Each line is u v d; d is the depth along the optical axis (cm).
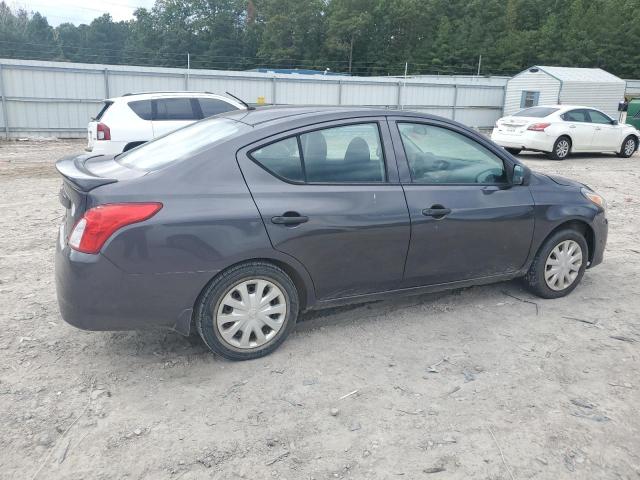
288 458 281
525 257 465
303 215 364
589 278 552
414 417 316
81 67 2070
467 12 8712
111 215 322
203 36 8725
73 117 2092
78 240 325
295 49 8244
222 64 8581
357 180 391
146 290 333
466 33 8294
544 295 486
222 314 359
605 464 280
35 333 411
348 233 380
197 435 297
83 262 322
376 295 411
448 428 306
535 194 461
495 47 8188
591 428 308
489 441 296
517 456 285
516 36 7956
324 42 8344
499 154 449
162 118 1095
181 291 340
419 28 8712
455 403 330
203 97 1137
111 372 359
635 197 1037
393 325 433
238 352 368
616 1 7831
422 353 390
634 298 500
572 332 427
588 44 7500
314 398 333
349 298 401
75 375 355
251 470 272
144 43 8712
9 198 916
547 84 2842
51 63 2033
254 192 355
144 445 288
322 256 377
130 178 341
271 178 363
